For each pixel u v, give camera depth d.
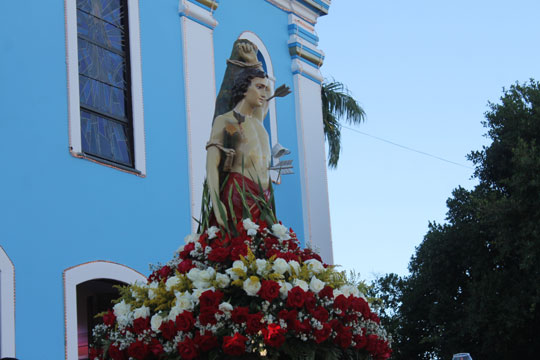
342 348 5.34
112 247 10.69
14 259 9.36
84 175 10.48
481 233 19.80
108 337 5.75
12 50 9.81
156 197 11.59
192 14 12.90
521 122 19.50
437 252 20.44
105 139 11.10
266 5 15.07
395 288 23.17
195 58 12.86
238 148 6.08
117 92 11.49
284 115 15.08
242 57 6.36
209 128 12.83
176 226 11.82
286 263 5.33
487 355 20.06
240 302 5.24
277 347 5.03
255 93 6.21
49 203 9.92
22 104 9.81
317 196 15.34
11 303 9.20
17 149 9.65
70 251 10.07
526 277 18.69
